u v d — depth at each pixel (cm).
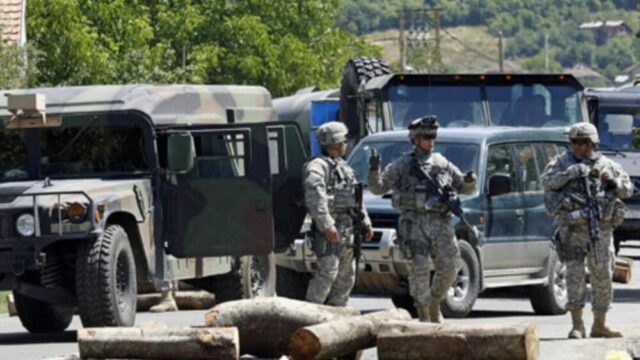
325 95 8731
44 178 4391
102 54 9794
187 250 4356
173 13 13150
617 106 8062
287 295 4991
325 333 3191
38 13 9531
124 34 10781
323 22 14425
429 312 3994
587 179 3991
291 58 13538
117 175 4375
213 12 13488
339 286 4038
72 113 4403
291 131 4488
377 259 4688
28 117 4375
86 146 4409
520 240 4931
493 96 6438
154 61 10956
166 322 4722
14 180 4412
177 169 4334
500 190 4762
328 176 3978
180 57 12950
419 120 3969
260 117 5050
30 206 4034
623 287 6219
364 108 6512
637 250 9394
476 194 4816
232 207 4366
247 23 13400
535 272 4988
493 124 6397
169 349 3177
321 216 3931
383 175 3988
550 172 4028
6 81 7494
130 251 4169
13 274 4056
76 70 9712
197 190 4359
